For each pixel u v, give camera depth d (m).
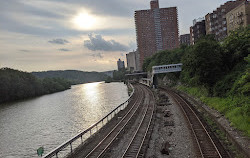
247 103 21.23
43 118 46.19
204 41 34.25
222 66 34.50
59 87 148.75
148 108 36.81
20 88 102.38
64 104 67.31
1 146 28.55
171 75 75.62
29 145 28.08
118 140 20.34
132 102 47.16
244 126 17.97
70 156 17.16
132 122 27.33
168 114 29.06
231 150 15.39
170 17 174.25
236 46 32.81
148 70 117.44
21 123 42.75
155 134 21.20
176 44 175.38
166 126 23.67
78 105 61.56
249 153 13.46
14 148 27.34
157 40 174.88
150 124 24.86
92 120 38.66
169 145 17.80
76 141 26.81
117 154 16.94
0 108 71.38
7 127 40.09
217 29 78.81
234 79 29.42
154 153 16.56
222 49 34.53
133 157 15.84
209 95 35.28
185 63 39.59
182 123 24.08
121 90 101.06
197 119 24.81
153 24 174.00
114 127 24.91
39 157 23.58
